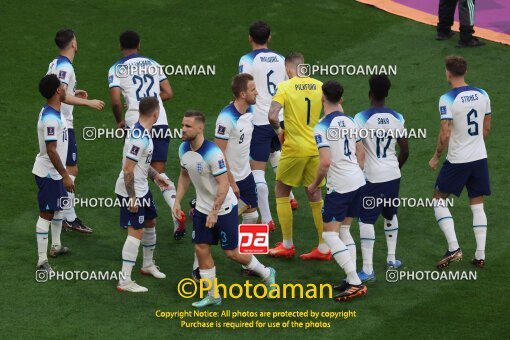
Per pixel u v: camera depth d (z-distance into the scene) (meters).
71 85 44.56
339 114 39.34
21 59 60.09
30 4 66.69
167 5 67.62
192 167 37.69
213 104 56.50
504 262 42.25
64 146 41.16
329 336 36.91
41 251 40.97
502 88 57.22
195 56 61.47
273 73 45.47
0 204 46.44
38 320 37.56
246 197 42.53
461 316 38.16
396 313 38.47
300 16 66.31
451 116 41.41
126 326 37.34
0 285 39.94
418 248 43.75
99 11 66.38
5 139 52.12
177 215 39.25
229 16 66.19
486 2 68.56
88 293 39.66
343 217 39.59
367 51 61.88
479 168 41.88
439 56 60.81
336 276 41.56
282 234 44.34
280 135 42.59
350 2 68.25
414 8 67.31
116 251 43.41
